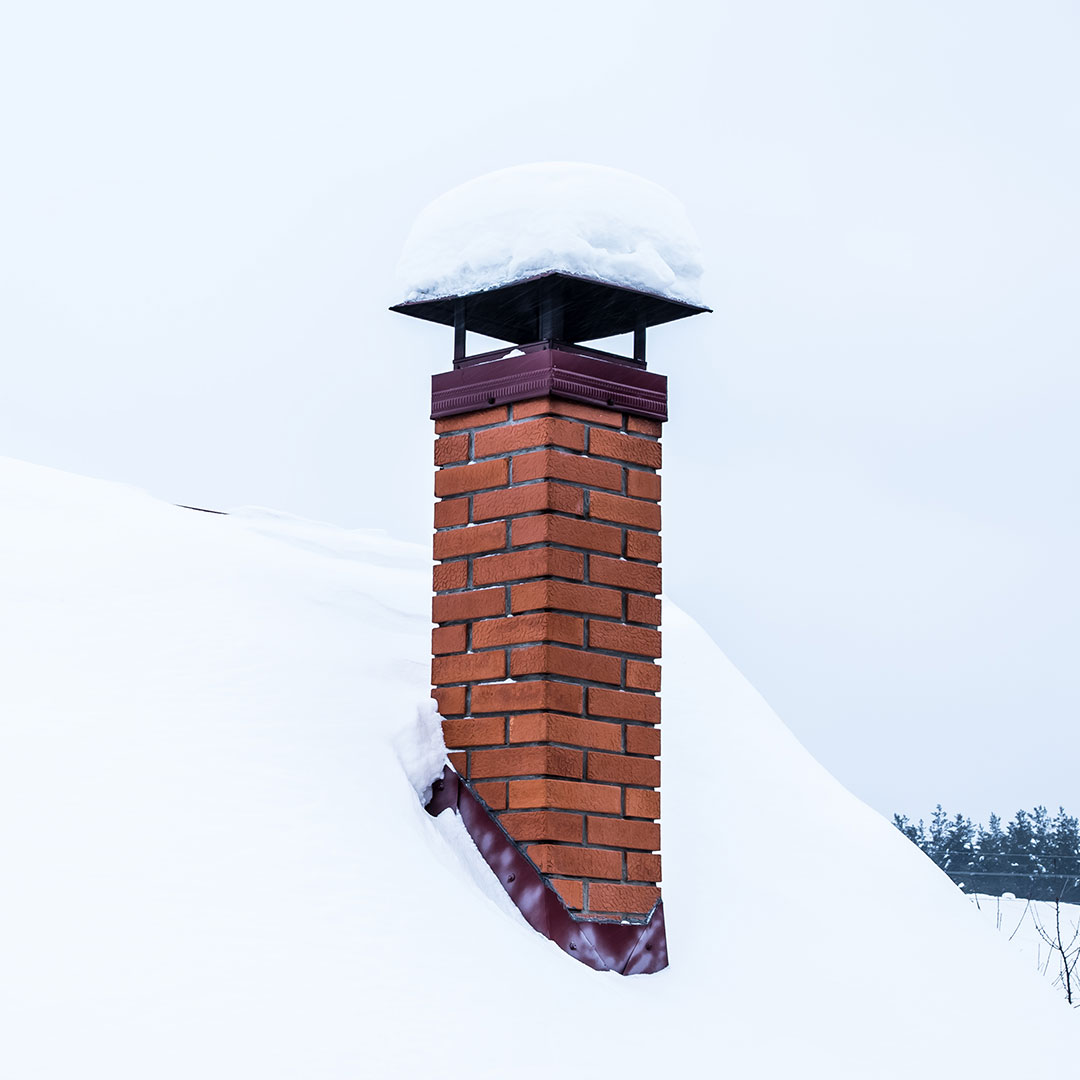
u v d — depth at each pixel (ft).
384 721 20.53
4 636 20.21
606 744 20.74
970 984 21.83
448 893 18.35
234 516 28.45
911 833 93.30
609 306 22.03
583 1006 17.66
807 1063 18.84
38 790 17.57
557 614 20.49
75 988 15.06
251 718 19.71
